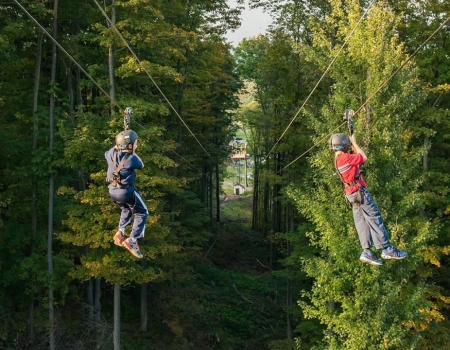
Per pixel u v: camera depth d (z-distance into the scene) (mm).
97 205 18297
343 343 15539
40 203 21000
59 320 21797
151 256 18500
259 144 46500
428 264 20984
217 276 37281
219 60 27750
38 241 20375
